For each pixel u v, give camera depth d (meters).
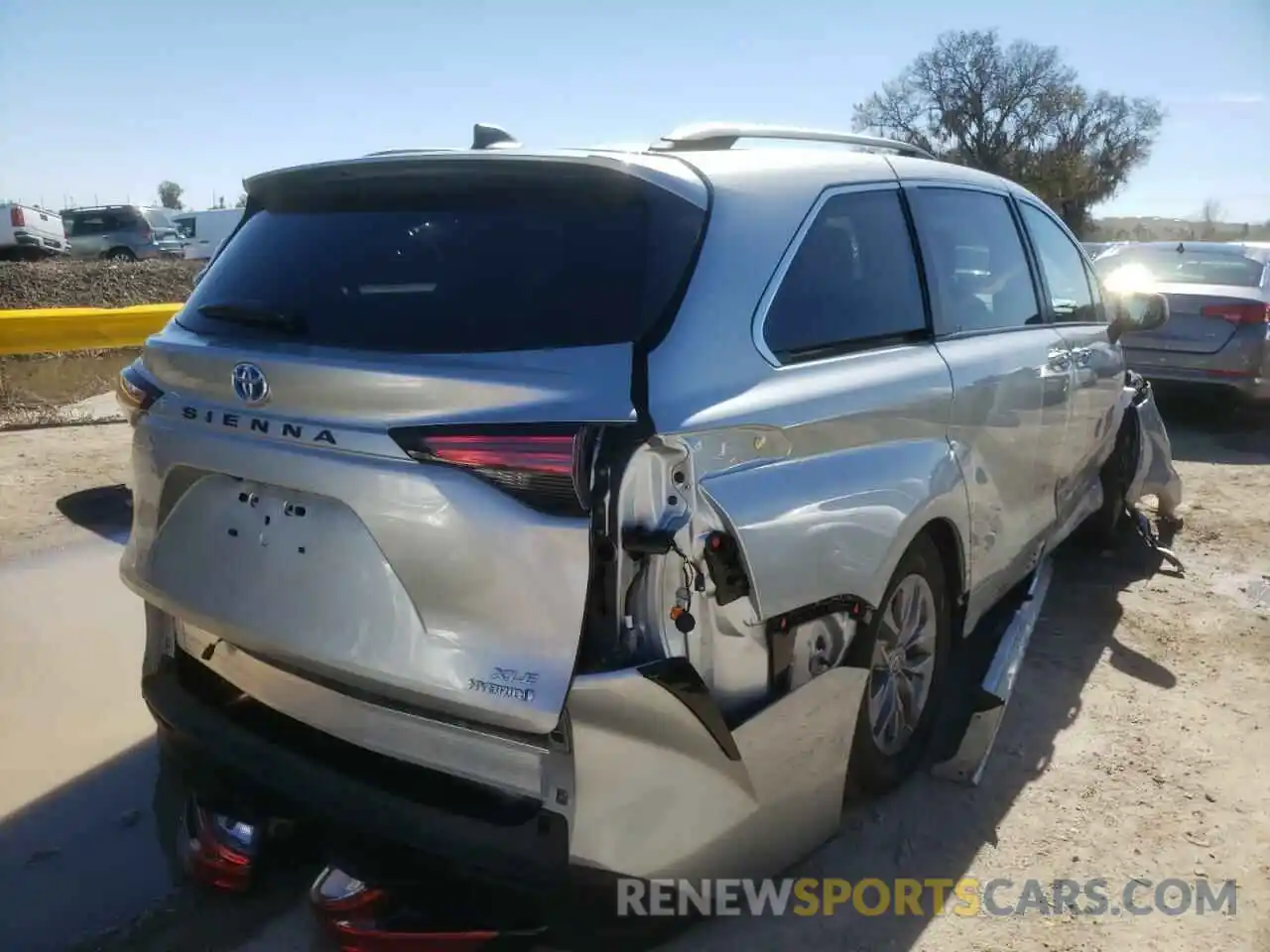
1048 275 4.34
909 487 2.82
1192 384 8.67
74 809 3.12
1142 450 5.39
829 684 2.52
